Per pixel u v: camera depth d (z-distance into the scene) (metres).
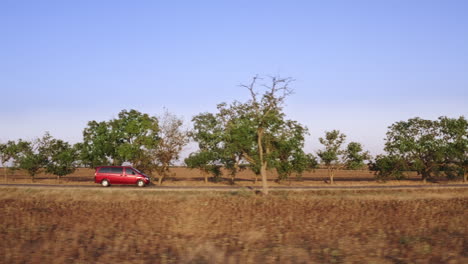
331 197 30.45
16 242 12.48
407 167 47.50
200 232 15.24
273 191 35.12
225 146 45.44
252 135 33.44
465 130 46.78
